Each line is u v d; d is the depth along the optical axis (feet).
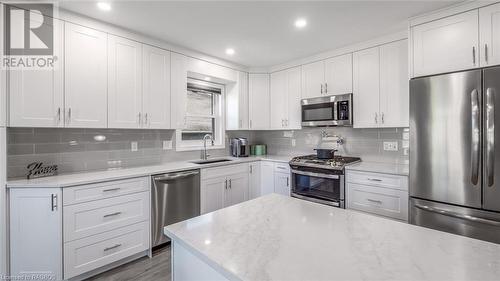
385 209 7.94
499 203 5.62
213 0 6.39
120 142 8.95
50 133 7.41
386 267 2.31
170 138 10.56
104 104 7.65
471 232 5.99
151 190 7.95
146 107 8.70
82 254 6.45
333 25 7.94
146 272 7.08
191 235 3.08
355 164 9.37
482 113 5.82
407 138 9.31
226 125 12.98
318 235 3.07
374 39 9.07
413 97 7.01
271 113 12.82
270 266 2.34
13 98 6.05
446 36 6.73
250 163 11.74
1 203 5.82
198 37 8.89
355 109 9.68
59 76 6.78
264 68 12.87
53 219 6.04
